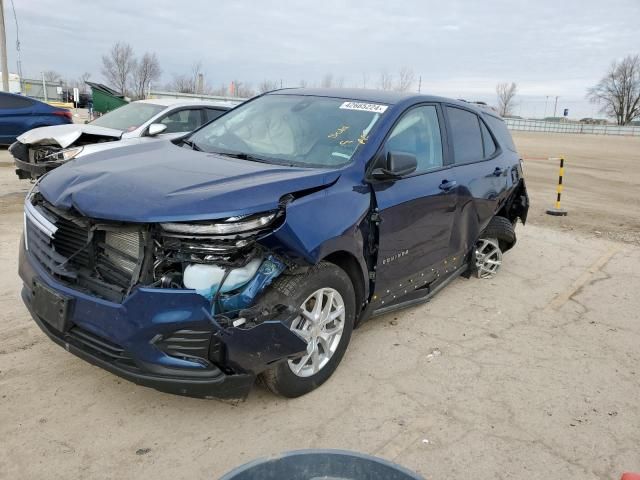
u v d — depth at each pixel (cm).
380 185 382
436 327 474
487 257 609
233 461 289
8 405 322
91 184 316
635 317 528
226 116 481
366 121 411
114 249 301
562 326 496
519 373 402
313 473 169
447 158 481
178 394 287
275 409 336
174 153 393
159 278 288
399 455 302
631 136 7700
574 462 306
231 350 283
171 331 278
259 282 297
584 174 1836
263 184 312
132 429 310
